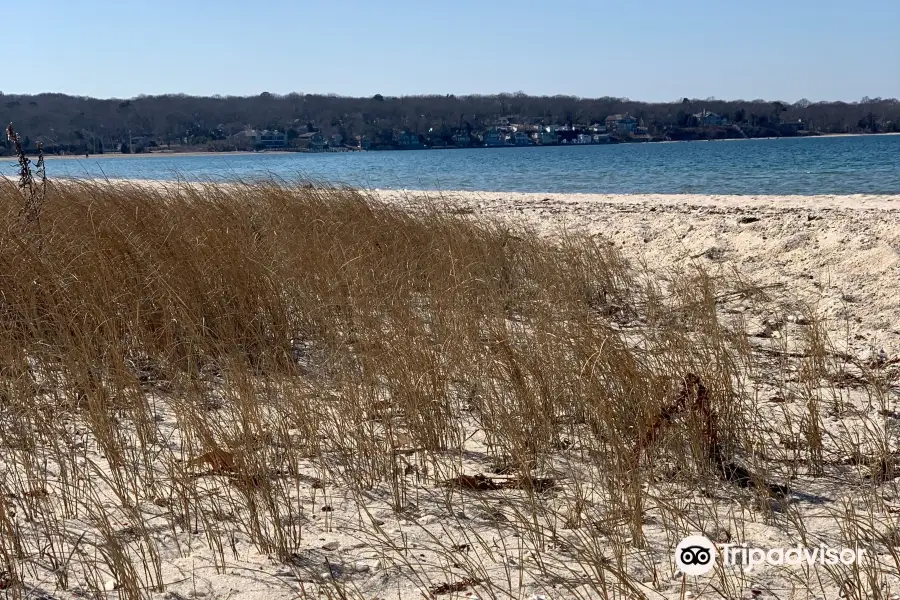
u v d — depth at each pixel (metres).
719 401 4.20
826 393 5.00
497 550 3.20
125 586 2.83
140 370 5.19
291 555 3.17
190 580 3.00
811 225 10.56
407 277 6.75
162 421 4.58
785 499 3.58
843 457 4.04
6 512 3.37
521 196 19.72
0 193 8.06
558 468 3.97
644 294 7.75
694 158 63.62
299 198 9.16
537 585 2.94
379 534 3.35
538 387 4.43
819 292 7.61
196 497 3.44
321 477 3.89
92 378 4.54
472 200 17.53
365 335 5.21
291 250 6.84
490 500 3.65
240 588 2.95
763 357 5.77
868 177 31.17
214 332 5.36
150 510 3.55
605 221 12.51
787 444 4.13
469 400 4.66
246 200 8.71
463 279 6.55
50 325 5.11
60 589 2.95
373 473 3.89
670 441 3.93
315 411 4.23
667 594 2.87
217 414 4.29
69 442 4.04
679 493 3.67
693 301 6.63
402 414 4.45
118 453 3.78
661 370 4.50
